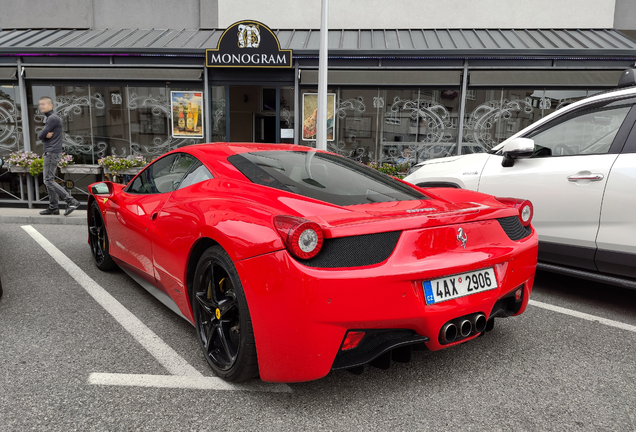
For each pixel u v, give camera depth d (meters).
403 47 7.91
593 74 7.32
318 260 1.64
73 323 2.70
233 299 1.91
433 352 2.39
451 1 8.90
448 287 1.86
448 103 7.87
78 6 9.21
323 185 2.16
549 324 2.84
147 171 3.12
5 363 2.17
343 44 8.16
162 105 8.14
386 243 1.74
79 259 4.27
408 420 1.76
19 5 9.23
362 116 8.03
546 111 7.75
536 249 2.30
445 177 4.01
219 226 1.90
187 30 9.25
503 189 3.56
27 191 8.02
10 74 7.90
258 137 8.16
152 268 2.69
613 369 2.23
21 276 3.67
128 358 2.25
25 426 1.66
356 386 2.02
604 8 8.71
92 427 1.66
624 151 2.97
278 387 1.99
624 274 2.97
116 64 7.87
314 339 1.63
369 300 1.66
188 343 2.45
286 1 9.12
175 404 1.84
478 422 1.75
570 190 3.17
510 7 8.84
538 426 1.74
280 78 7.97
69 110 8.20
